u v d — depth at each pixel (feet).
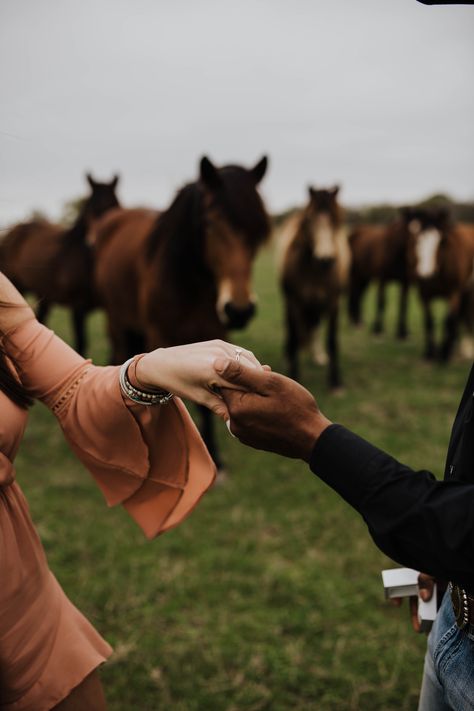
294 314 18.75
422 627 3.75
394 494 2.39
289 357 19.30
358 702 6.48
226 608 7.98
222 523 10.17
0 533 3.19
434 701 3.39
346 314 35.04
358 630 7.54
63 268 19.25
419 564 2.40
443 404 16.55
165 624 7.68
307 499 11.05
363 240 29.01
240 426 2.61
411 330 29.53
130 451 3.43
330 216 17.29
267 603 8.09
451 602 3.17
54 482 11.85
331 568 8.91
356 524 10.16
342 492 2.51
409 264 22.38
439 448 13.20
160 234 11.69
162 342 11.98
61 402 3.43
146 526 3.69
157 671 6.91
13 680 3.32
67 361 3.46
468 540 2.26
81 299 19.61
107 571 8.80
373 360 22.13
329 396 17.26
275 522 10.21
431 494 2.37
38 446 13.88
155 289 11.62
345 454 2.47
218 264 10.71
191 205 10.89
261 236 10.77
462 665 2.95
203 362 2.85
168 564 8.96
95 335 28.30
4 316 3.40
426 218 21.34
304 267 17.62
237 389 2.61
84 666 3.48
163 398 3.21
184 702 6.48
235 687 6.68
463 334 24.03
